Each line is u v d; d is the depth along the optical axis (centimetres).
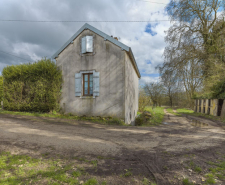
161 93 2739
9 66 1127
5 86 1137
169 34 1384
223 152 383
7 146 386
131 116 1127
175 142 471
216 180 252
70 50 1005
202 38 1324
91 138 493
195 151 388
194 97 2147
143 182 241
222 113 1194
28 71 1038
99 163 305
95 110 935
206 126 874
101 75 931
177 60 1322
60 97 1012
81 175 257
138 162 314
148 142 466
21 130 564
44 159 317
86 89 982
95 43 950
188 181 245
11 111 1090
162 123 1054
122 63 893
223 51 1145
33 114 980
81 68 975
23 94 1069
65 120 854
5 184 223
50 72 971
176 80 1371
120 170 278
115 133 586
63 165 292
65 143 427
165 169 286
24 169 273
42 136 492
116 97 898
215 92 1309
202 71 1321
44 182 234
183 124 986
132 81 1191
